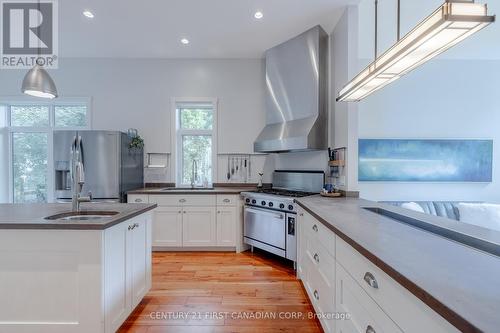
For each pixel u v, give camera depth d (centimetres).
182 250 370
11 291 164
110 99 423
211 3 272
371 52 376
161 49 388
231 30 328
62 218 197
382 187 398
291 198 299
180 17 299
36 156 428
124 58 422
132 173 386
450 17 107
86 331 162
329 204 229
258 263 323
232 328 196
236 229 365
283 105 356
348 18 276
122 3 272
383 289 98
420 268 87
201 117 438
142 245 220
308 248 226
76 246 162
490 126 396
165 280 275
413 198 397
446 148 392
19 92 416
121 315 185
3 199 420
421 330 76
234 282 271
